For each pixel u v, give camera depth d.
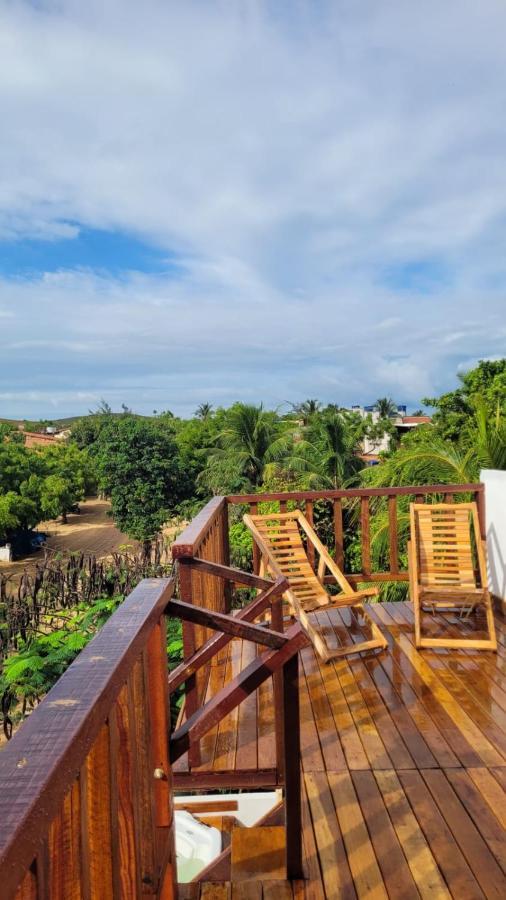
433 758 2.65
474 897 1.87
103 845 1.03
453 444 8.31
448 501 5.06
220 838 3.11
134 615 1.36
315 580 4.55
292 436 26.69
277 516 4.86
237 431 27.28
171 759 1.64
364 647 3.88
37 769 0.73
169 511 35.06
